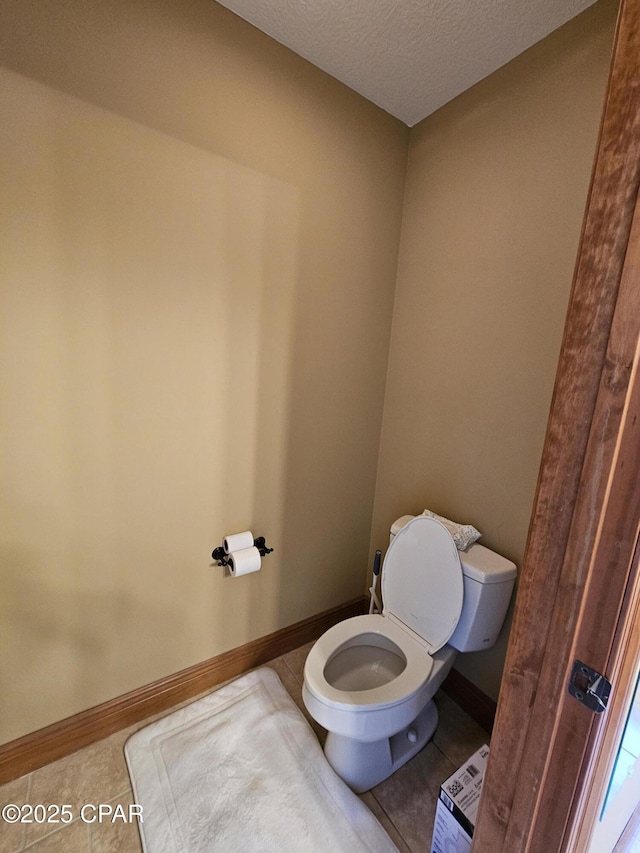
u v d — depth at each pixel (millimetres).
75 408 1115
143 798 1158
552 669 582
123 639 1335
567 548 548
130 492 1251
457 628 1290
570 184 1099
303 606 1803
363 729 1100
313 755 1288
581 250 506
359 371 1707
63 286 1039
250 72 1198
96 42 973
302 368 1535
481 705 1463
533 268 1201
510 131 1234
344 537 1866
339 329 1600
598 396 498
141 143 1071
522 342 1246
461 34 1146
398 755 1312
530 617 605
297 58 1274
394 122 1552
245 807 1136
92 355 1112
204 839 1062
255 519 1549
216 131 1175
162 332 1207
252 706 1473
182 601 1433
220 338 1317
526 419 1251
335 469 1746
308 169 1374
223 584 1520
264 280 1364
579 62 1058
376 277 1654
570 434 533
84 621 1249
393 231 1657
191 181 1164
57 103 953
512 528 1312
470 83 1333
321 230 1455
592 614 531
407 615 1419
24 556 1116
